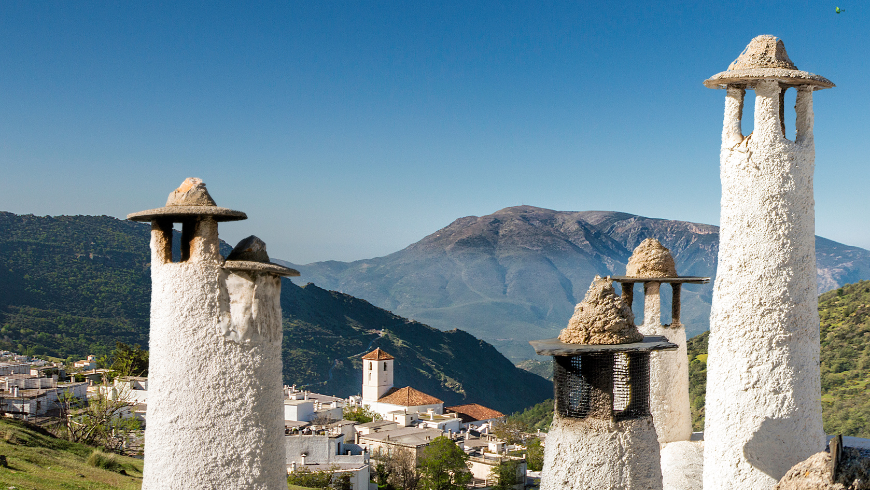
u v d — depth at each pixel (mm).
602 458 10594
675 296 17047
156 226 9922
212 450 9477
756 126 11531
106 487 27469
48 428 47156
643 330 16984
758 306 11305
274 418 10000
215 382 9555
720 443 11508
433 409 110438
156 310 9812
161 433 9531
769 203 11367
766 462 11078
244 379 9680
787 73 11203
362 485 60375
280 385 10242
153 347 9773
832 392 49188
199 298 9602
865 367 51688
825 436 11758
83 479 28250
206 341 9570
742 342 11391
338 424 80438
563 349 10453
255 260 10016
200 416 9484
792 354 11195
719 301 11742
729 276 11625
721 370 11609
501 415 121125
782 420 11094
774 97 11430
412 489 69062
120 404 49094
